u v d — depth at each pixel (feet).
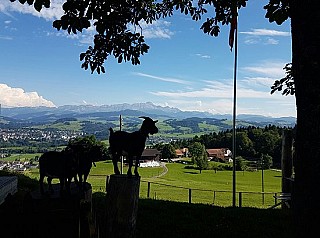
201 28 30.04
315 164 13.33
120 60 28.04
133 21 27.84
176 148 402.93
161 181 204.03
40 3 17.98
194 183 204.23
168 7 34.04
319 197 13.23
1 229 14.66
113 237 20.20
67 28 20.57
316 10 13.53
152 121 21.90
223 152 359.66
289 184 50.47
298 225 13.80
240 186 197.26
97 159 26.04
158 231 27.68
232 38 52.60
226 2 28.45
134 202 20.66
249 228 30.17
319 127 13.34
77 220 15.30
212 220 32.60
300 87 13.96
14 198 15.67
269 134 320.29
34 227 14.96
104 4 21.68
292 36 14.56
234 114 52.37
